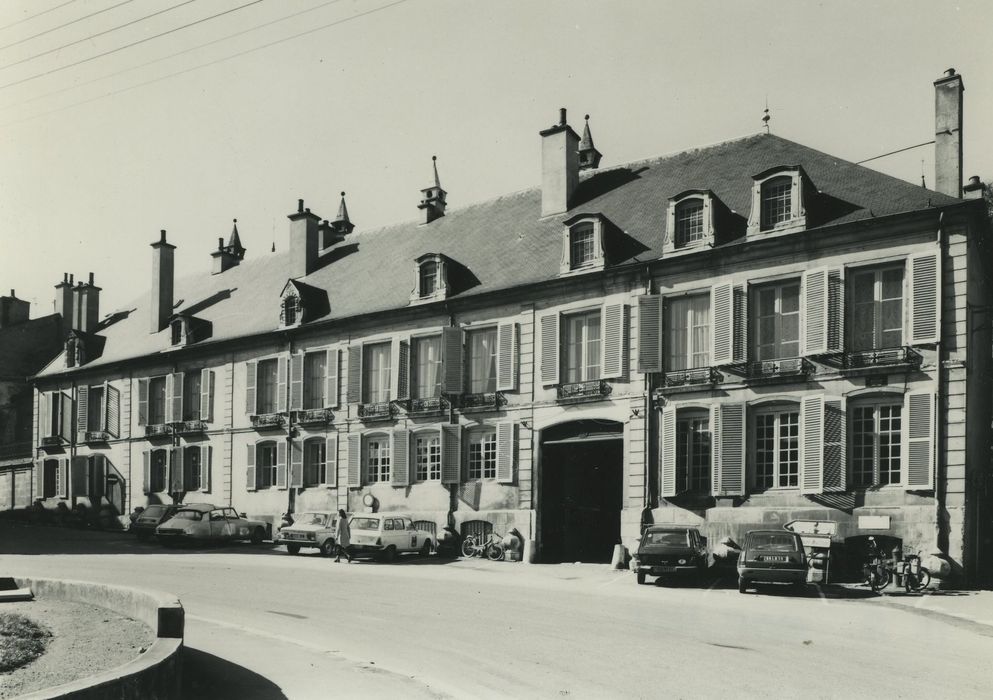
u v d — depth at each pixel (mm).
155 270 46781
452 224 38438
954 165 24938
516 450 30812
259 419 39062
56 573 23281
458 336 32812
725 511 25969
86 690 8039
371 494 34875
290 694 10734
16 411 54375
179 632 11102
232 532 34875
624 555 26906
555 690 10891
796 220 25594
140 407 44469
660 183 32094
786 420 25641
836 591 21734
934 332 23281
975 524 23906
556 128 34375
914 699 10422
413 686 11117
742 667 12125
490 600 18875
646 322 27938
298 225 42625
